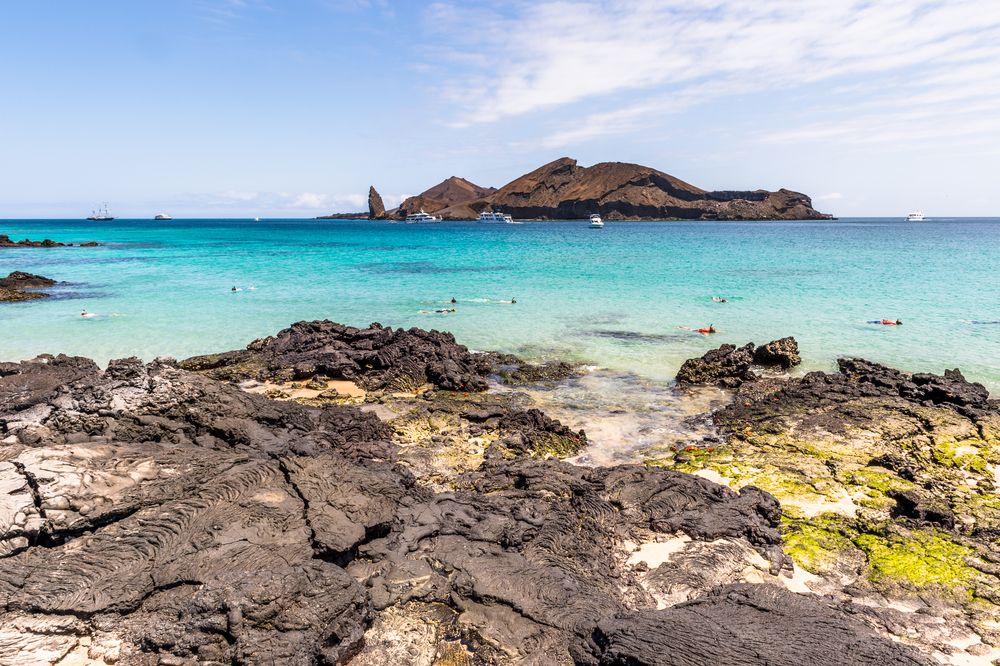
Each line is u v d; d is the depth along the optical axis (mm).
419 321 34062
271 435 13734
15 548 8906
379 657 8484
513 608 9273
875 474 14812
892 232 164750
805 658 7766
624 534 11875
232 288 45219
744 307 37719
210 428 13172
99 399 12414
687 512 12414
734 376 23219
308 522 10180
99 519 9492
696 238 125688
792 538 12086
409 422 17766
